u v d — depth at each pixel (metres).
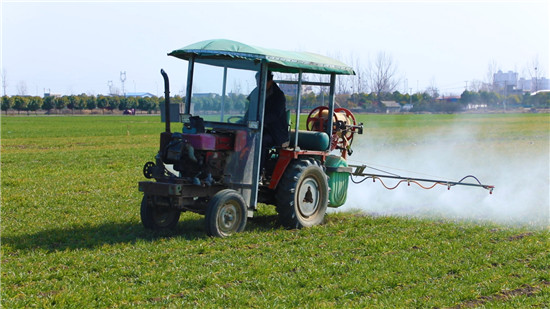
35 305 6.07
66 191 14.12
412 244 8.95
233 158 9.33
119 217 10.83
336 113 11.10
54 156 24.72
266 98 9.77
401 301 6.35
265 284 6.78
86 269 7.36
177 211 9.91
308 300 6.34
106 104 119.12
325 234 9.63
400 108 89.00
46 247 8.52
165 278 6.98
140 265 7.54
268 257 7.97
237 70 9.45
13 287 6.67
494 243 9.24
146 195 9.48
